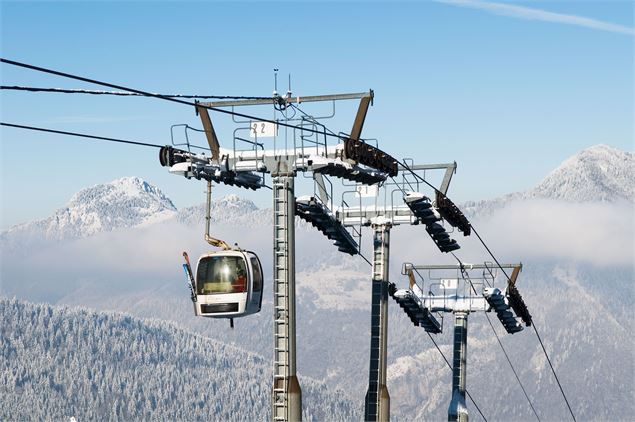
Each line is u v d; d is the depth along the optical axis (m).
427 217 48.44
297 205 40.44
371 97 34.88
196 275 33.94
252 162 34.34
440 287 66.06
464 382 65.62
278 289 33.94
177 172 33.94
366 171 37.62
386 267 49.06
